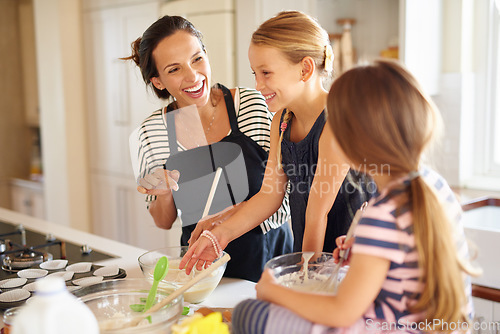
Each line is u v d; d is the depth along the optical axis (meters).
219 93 1.87
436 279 0.90
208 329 0.92
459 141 2.82
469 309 1.03
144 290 1.21
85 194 4.39
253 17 3.03
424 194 0.91
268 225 1.74
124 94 3.92
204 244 1.42
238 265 1.72
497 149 2.84
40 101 4.46
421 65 2.70
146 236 3.92
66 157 4.27
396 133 0.92
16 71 4.96
